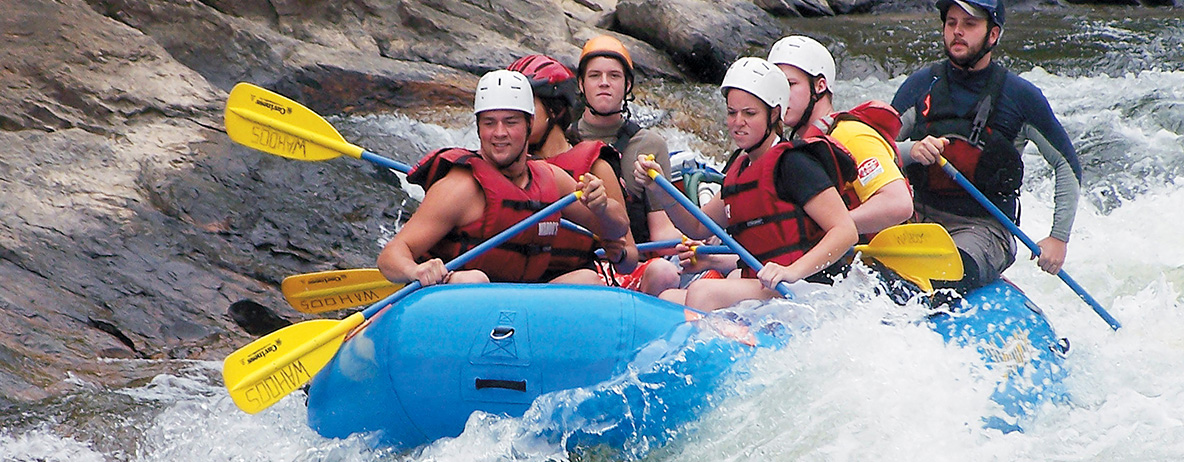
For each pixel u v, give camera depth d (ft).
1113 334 58.70
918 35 129.70
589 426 44.19
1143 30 127.13
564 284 46.47
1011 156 57.31
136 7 98.94
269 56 101.45
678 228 55.47
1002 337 51.42
